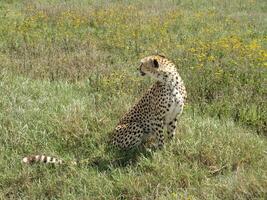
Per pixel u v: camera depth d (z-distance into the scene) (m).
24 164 9.08
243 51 15.23
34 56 16.38
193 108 11.36
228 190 7.77
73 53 16.70
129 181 8.35
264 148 9.34
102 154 9.47
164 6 26.77
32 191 8.43
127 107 11.10
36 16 22.08
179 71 13.76
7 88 12.21
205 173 8.58
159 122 9.20
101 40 18.58
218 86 12.48
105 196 8.12
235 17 24.12
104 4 26.84
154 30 19.94
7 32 19.16
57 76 14.21
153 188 8.24
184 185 8.34
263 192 7.56
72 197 8.16
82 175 8.69
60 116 10.58
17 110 10.83
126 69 14.53
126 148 9.66
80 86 13.12
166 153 9.12
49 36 18.95
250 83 12.48
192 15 24.11
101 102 11.58
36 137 9.95
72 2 27.42
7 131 9.97
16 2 27.05
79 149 9.70
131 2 28.00
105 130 10.12
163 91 9.06
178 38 18.88
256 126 10.59
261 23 22.84
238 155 8.99
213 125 10.09
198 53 15.62
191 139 9.41
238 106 11.26
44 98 11.75
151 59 8.99
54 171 9.05
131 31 19.53
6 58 15.78
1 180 8.78
